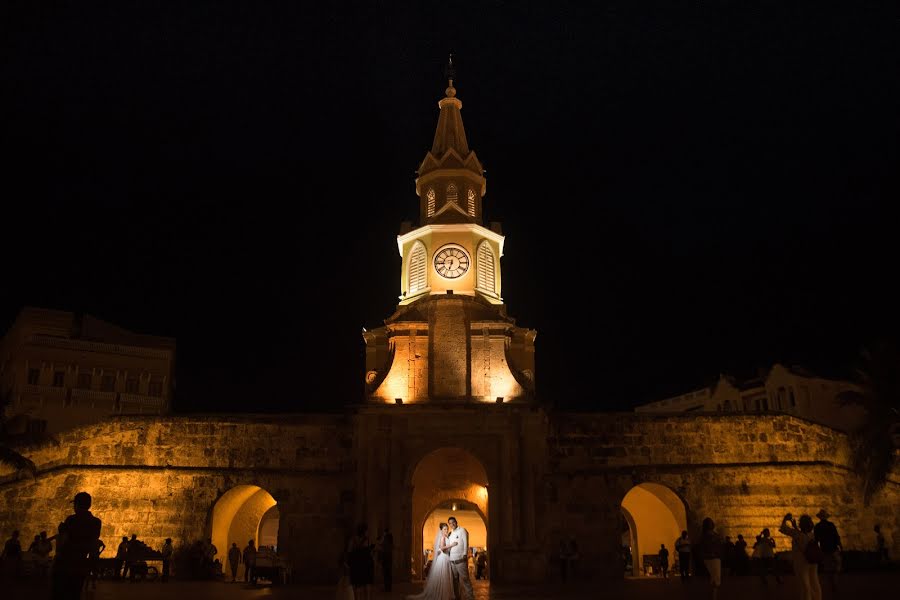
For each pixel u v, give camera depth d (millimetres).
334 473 40406
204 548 38656
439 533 22391
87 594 23938
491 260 47906
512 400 41688
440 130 51938
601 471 40656
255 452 40781
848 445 40938
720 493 40188
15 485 39688
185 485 39906
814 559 18188
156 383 62281
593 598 24203
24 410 56062
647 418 41781
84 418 58750
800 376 61875
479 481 43969
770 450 40969
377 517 38562
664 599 23047
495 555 37781
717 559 19797
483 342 43062
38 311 60906
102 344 61062
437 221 47281
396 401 40656
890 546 38969
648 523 48000
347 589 19516
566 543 36219
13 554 31125
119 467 40031
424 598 22031
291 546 39188
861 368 41969
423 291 46250
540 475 39125
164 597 25000
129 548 35000
